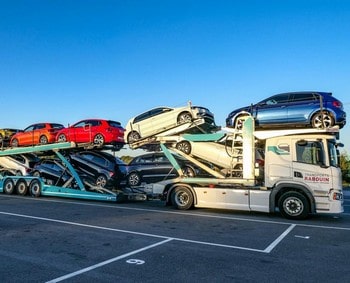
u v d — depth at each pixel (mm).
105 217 11477
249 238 8391
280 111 11961
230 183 12539
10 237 8320
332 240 8258
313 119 11516
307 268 6012
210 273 5699
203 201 13023
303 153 11438
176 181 13664
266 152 11953
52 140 17938
